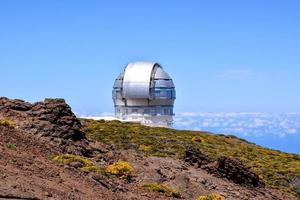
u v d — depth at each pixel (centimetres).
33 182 2109
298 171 5338
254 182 4278
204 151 5494
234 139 6938
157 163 3812
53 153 3061
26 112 3769
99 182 2662
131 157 3734
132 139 5303
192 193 3391
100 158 3441
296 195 4738
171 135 6066
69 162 2895
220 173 4078
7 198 1823
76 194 2211
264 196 4084
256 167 5388
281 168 5481
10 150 2605
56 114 3662
